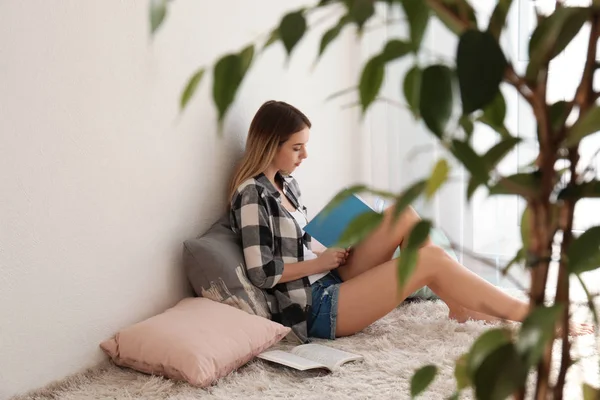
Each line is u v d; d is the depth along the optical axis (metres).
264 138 2.38
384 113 3.35
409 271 0.54
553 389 0.53
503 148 0.51
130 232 2.14
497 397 0.45
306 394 1.85
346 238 0.55
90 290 2.02
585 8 0.45
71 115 1.93
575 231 2.84
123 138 2.10
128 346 2.02
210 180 2.45
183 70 2.31
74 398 1.84
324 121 3.15
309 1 2.97
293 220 2.39
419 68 0.48
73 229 1.96
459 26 0.47
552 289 2.35
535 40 0.47
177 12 2.27
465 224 3.20
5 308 1.79
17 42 1.77
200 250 2.26
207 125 2.42
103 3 2.00
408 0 0.44
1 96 1.74
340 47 3.25
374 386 1.89
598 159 2.90
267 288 2.33
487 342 0.51
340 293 2.30
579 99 0.49
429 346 2.18
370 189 0.54
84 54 1.95
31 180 1.83
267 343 2.12
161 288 2.27
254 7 2.65
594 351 1.96
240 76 0.46
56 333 1.93
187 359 1.92
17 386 1.84
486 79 0.41
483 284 2.27
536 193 0.50
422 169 3.34
